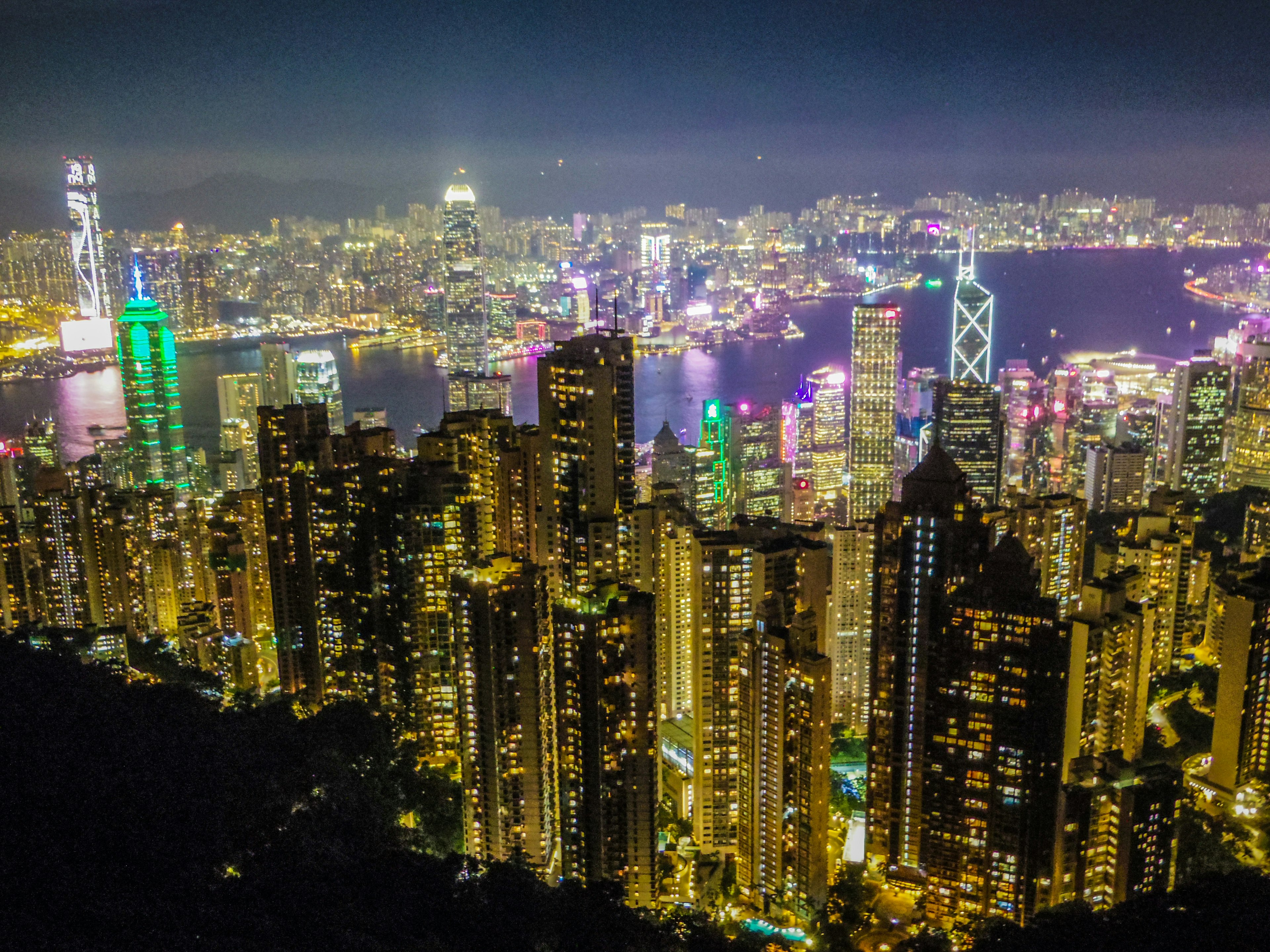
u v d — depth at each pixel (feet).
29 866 505.25
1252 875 615.98
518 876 647.15
